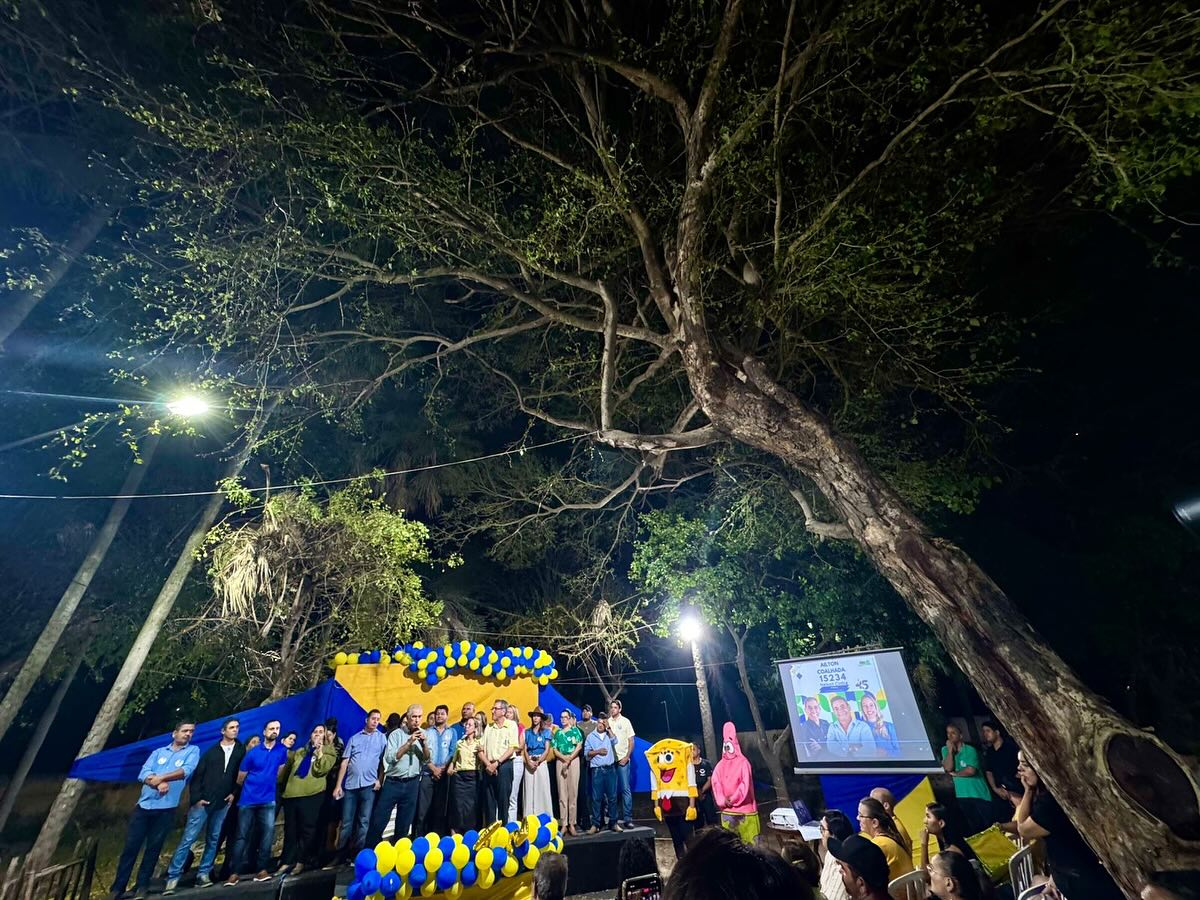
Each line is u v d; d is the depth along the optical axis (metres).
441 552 13.62
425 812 7.25
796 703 6.86
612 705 8.73
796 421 6.04
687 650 17.59
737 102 7.39
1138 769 3.46
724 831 1.47
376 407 12.56
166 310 7.47
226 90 7.72
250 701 11.62
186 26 7.72
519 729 7.83
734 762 8.07
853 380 9.39
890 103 6.82
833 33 6.14
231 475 9.54
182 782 6.28
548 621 13.52
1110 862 3.48
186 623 9.91
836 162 7.93
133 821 5.95
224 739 6.62
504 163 8.70
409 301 11.03
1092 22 5.33
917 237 6.82
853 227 7.46
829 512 9.98
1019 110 6.45
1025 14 6.52
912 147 6.96
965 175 6.96
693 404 7.95
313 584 9.96
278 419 9.76
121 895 5.72
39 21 7.62
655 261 7.64
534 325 9.27
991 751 7.62
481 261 9.02
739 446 11.02
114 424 9.80
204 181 7.25
